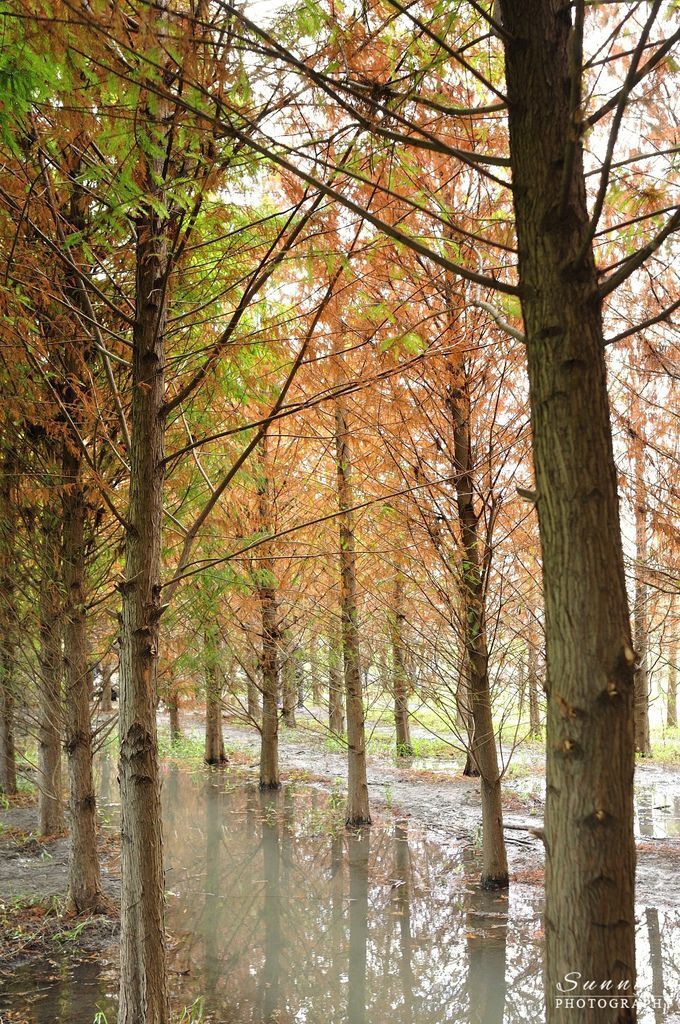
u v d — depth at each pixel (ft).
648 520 18.62
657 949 19.83
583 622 5.04
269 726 43.39
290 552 29.96
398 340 11.30
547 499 5.32
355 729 34.73
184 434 16.92
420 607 24.68
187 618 29.07
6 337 11.13
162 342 11.25
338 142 8.62
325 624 33.78
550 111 5.59
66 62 6.33
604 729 4.93
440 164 13.62
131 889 10.12
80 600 21.15
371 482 22.52
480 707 24.44
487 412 21.12
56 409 13.52
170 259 10.36
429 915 23.36
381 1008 17.44
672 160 9.46
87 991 17.34
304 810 38.34
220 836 33.68
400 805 38.70
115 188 7.94
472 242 12.31
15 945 19.69
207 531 21.86
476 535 21.83
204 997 18.11
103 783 47.80
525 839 31.32
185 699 51.93
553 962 4.99
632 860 4.95
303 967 19.85
